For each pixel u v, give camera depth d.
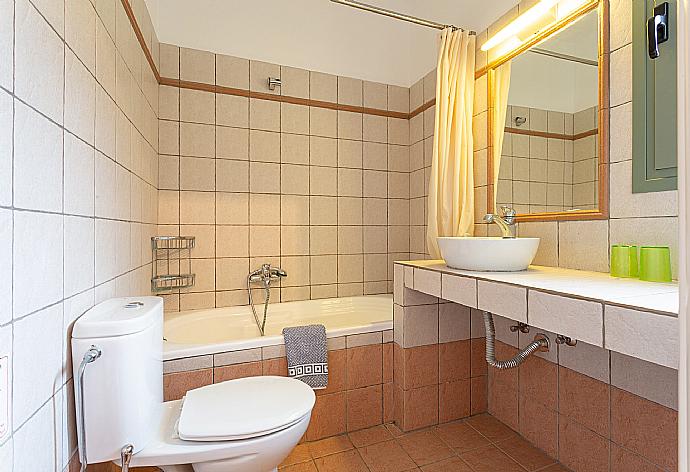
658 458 1.37
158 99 2.42
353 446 1.89
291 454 1.83
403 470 1.71
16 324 0.73
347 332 2.02
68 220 0.99
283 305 2.69
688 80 0.33
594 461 1.60
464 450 1.86
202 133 2.54
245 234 2.66
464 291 1.57
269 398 1.36
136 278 1.81
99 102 1.24
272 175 2.73
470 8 2.42
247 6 2.65
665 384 1.35
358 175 2.98
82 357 1.00
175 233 2.49
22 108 0.77
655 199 1.42
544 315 1.20
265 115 2.71
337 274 2.92
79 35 1.07
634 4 1.47
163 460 1.11
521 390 1.99
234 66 2.62
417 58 3.02
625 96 1.52
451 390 2.14
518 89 2.05
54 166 0.91
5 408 0.69
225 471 1.19
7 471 0.69
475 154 2.36
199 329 2.39
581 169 1.71
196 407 1.29
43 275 0.85
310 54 2.83
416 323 2.06
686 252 0.33
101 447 1.02
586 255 1.70
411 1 3.07
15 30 0.74
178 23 2.49
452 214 2.33
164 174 2.46
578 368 1.67
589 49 1.67
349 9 2.95
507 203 2.11
